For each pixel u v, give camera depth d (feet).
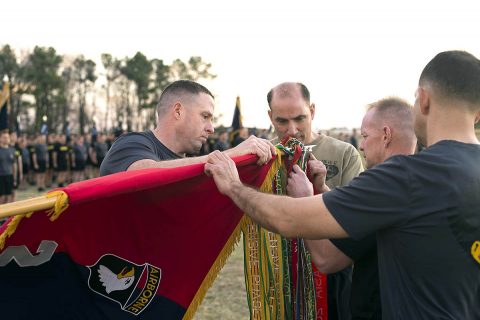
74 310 6.09
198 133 8.13
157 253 6.66
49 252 5.79
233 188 5.99
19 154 43.52
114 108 173.27
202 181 6.79
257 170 7.38
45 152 49.19
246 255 7.47
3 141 35.58
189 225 6.88
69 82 169.89
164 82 163.84
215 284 18.13
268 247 7.62
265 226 5.54
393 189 4.87
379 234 5.21
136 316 6.55
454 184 4.72
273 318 7.55
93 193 5.15
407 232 4.84
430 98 5.19
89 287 6.17
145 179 5.65
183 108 8.03
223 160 6.31
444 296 4.73
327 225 5.03
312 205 5.12
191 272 6.99
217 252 7.20
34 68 143.33
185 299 6.94
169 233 6.72
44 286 5.86
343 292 8.27
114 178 5.49
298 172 7.68
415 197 4.80
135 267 6.51
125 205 6.23
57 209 4.91
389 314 5.02
